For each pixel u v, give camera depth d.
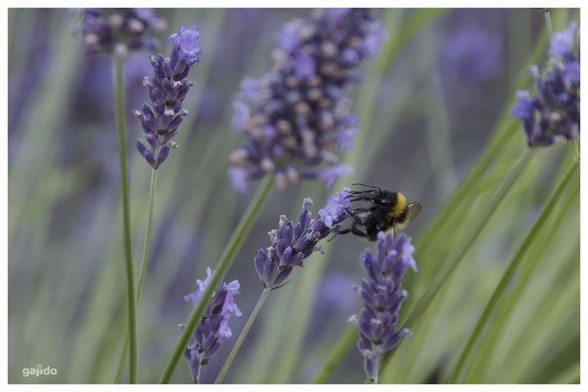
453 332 0.76
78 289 0.90
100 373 0.77
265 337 0.79
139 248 0.81
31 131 0.84
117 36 0.65
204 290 0.59
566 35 0.62
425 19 0.76
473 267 0.78
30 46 0.92
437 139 0.87
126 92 0.87
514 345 0.76
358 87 0.89
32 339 0.83
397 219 0.67
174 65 0.60
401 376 0.71
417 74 0.89
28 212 0.85
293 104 0.66
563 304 0.75
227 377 0.89
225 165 0.91
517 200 0.78
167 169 0.84
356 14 0.66
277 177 0.66
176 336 0.92
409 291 0.70
